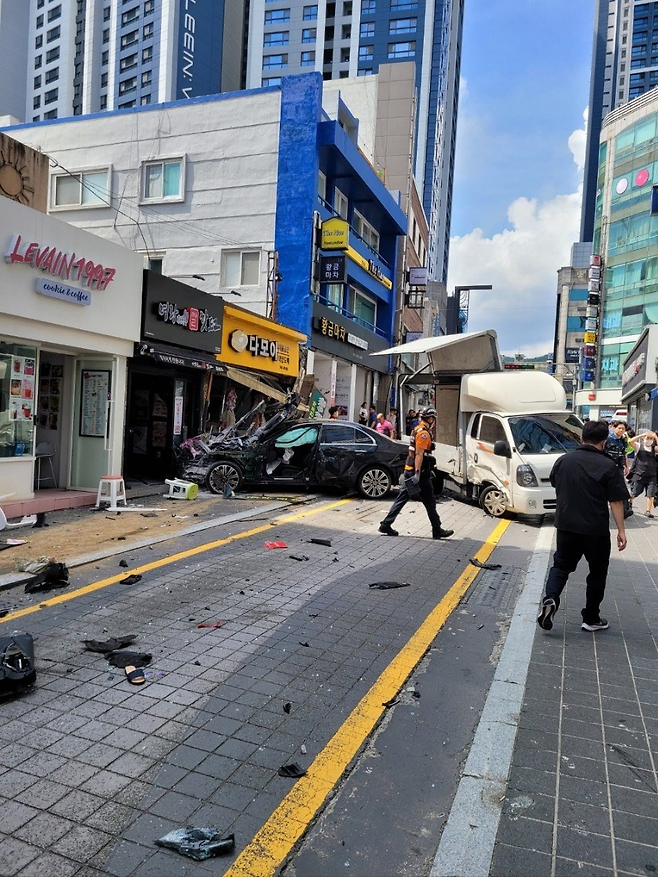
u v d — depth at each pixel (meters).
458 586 6.32
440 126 97.56
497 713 3.65
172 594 5.73
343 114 23.81
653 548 8.33
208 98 21.17
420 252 41.50
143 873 2.38
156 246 21.66
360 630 5.00
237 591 5.88
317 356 22.89
